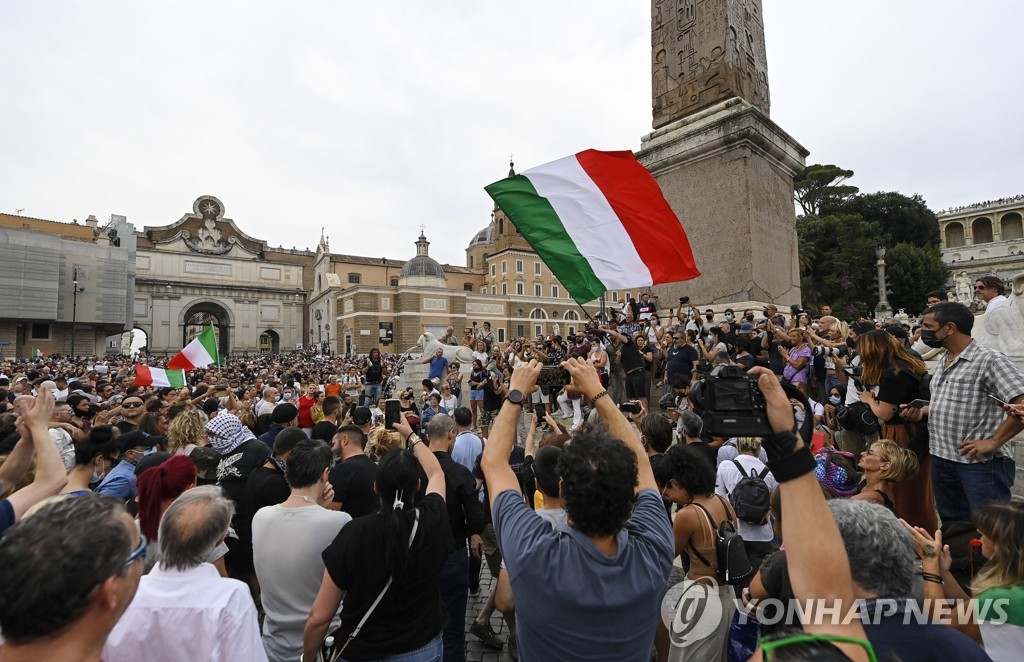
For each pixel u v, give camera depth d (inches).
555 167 167.0
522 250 2760.8
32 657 48.7
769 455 57.1
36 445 95.7
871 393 160.7
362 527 98.5
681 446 124.0
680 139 407.5
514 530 68.3
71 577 48.1
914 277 1405.0
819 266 1416.1
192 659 76.8
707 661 104.6
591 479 64.6
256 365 1577.3
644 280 155.9
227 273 2832.2
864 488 129.2
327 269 2763.3
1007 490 124.7
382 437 177.6
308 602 115.1
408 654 96.7
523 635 66.0
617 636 63.2
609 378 389.7
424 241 2495.1
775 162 412.8
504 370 441.1
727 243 380.8
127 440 171.2
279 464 152.9
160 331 2596.0
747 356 298.8
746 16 422.3
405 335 2197.3
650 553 67.8
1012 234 2381.9
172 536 83.0
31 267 1729.8
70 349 1884.8
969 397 128.1
